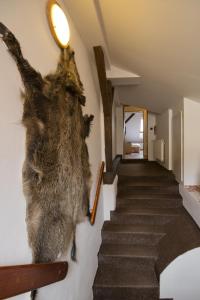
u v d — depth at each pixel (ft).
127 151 31.63
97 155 8.61
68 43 4.80
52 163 3.51
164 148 15.66
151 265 7.72
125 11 4.97
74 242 4.66
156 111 16.88
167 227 9.11
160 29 5.10
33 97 3.04
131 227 9.31
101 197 9.18
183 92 9.33
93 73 8.06
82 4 4.83
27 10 3.13
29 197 2.91
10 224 2.52
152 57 7.04
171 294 6.77
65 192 4.07
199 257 6.64
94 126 7.95
